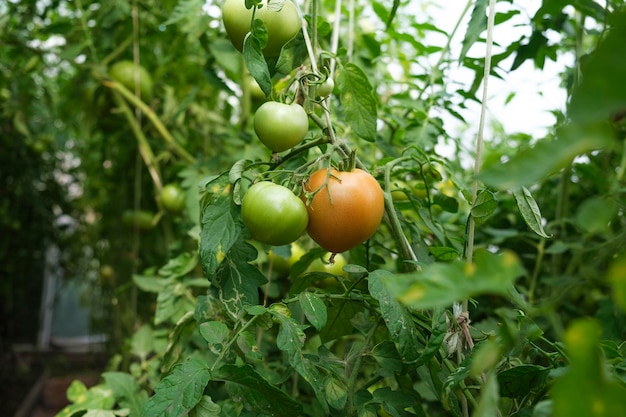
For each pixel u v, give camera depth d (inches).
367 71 39.1
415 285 11.5
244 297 23.6
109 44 52.5
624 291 9.3
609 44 8.6
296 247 35.3
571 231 41.4
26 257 83.9
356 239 21.4
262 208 20.5
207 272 21.6
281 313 21.7
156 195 53.1
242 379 20.2
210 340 21.5
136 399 31.0
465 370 19.3
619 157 40.4
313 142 23.3
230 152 49.6
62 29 51.7
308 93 23.9
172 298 34.7
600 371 10.3
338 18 29.4
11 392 79.2
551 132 37.9
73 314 106.0
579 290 36.7
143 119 56.9
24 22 54.6
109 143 61.1
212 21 48.8
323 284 31.9
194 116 55.9
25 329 96.4
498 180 10.1
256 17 23.4
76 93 58.2
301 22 24.2
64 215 86.4
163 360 27.6
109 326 69.4
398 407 21.6
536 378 19.8
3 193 77.9
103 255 68.4
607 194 32.6
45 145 79.2
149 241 60.5
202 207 24.9
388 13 43.1
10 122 74.3
